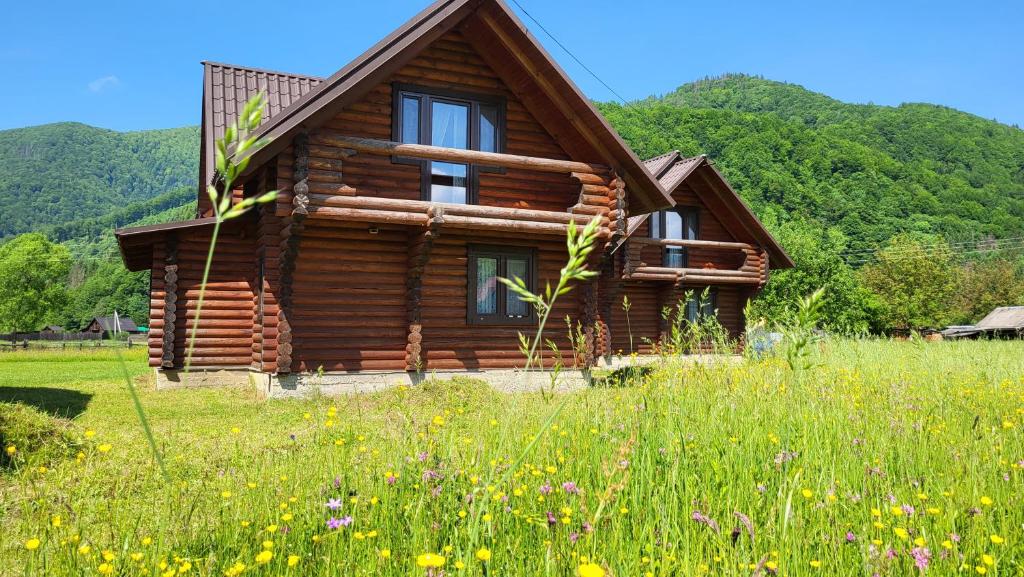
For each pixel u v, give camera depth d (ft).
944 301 164.35
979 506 9.93
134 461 16.63
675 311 66.39
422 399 34.24
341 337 39.75
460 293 42.55
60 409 33.09
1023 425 16.93
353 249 40.40
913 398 20.43
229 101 48.03
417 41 38.55
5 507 12.28
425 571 7.28
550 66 39.86
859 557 8.28
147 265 51.42
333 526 8.40
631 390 17.49
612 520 8.66
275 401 36.35
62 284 237.45
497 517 9.06
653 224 67.87
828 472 11.68
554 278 44.96
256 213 42.04
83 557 8.60
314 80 52.42
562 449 12.66
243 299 44.09
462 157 38.50
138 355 109.19
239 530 9.61
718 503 9.61
